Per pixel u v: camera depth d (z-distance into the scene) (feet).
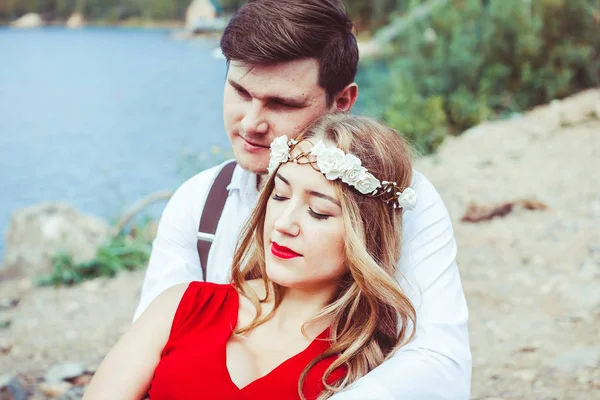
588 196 20.54
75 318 16.71
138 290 18.24
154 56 67.87
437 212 7.94
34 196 29.17
